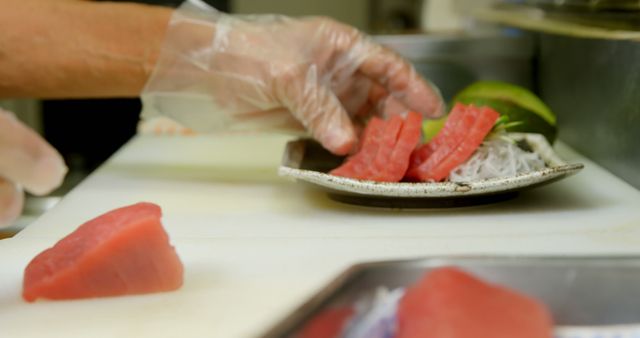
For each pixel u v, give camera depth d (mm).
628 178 1222
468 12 2582
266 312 740
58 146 2508
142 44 1252
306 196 1189
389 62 1255
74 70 1265
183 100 1291
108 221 814
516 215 1053
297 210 1108
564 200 1124
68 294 783
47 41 1255
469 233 977
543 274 607
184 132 1780
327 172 1246
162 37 1248
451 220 1036
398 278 607
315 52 1251
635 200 1116
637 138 1180
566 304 604
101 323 726
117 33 1256
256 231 1008
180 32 1243
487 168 1104
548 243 934
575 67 1501
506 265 613
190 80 1258
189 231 1016
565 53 1577
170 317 733
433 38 1885
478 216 1051
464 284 583
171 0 2406
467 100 1374
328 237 973
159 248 786
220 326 711
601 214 1050
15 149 1016
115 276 782
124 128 2508
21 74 1270
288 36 1247
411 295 585
